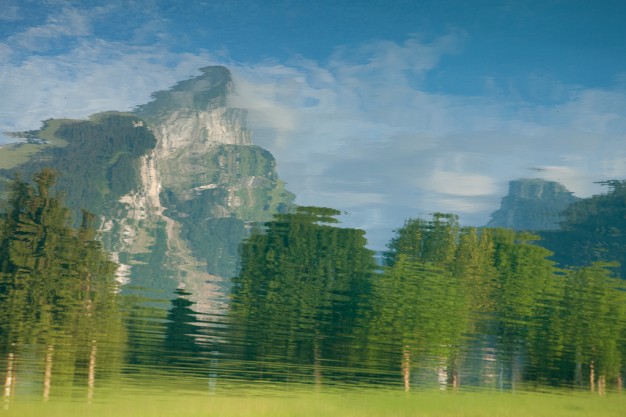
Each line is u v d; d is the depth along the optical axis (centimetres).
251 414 2153
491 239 2852
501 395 2283
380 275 2392
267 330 2177
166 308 2161
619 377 2278
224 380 2142
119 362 2052
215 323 2156
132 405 2053
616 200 3809
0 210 2673
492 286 2444
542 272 2598
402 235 2747
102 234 2819
